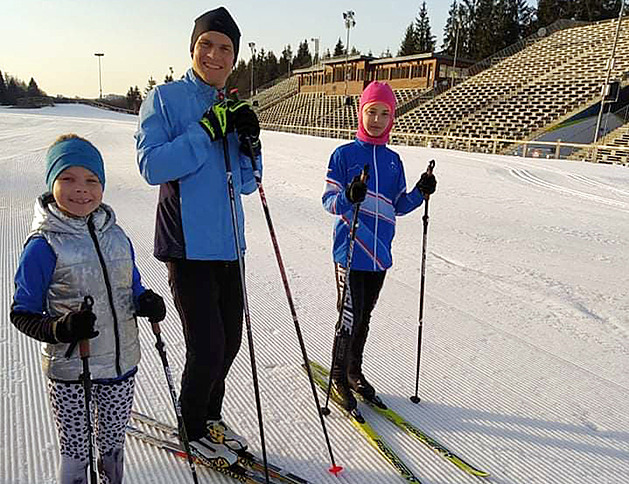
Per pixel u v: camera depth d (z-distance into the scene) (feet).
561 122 74.02
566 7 183.21
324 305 13.07
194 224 6.42
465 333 11.76
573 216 25.96
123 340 5.62
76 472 5.78
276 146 63.05
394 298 13.84
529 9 195.31
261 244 18.76
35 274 5.00
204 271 6.59
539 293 14.61
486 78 98.68
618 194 32.48
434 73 112.57
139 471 6.86
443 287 14.88
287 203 26.96
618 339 11.73
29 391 8.63
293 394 8.94
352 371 8.98
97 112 180.96
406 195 8.66
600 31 97.91
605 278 16.21
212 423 7.35
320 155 53.11
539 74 91.30
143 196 27.32
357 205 7.48
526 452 7.67
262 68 267.39
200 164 6.20
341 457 7.39
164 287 13.92
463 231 22.09
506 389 9.39
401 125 95.40
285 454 7.40
